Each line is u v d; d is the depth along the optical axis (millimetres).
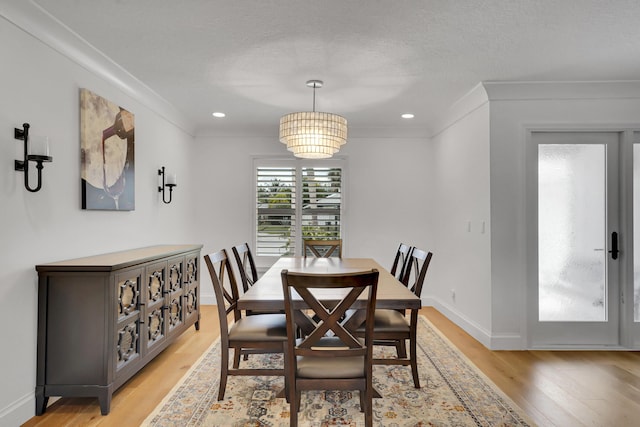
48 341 2213
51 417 2172
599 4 2082
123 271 2361
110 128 2936
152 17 2225
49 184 2328
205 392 2504
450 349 3357
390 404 2348
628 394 2500
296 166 5078
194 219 5055
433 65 2939
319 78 3223
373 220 5059
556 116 3381
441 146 4707
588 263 3451
